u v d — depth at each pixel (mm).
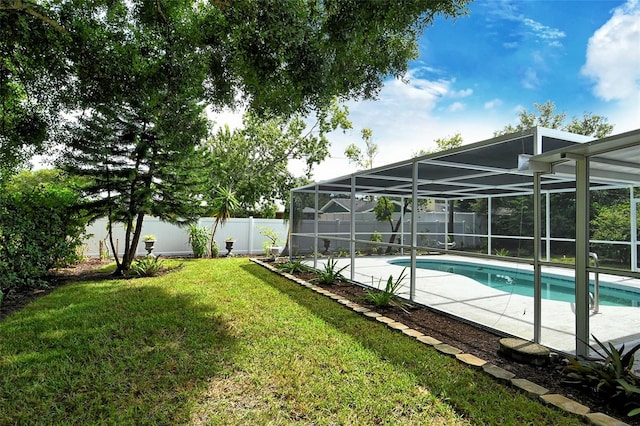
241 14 4254
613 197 9250
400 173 8000
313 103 5543
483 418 2619
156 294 6500
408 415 2689
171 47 5539
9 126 6793
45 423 2578
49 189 7973
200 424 2572
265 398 2910
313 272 8992
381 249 14172
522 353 3551
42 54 5562
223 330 4496
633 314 5539
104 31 5566
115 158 8203
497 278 9773
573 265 3545
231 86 6125
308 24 4297
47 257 7352
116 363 3549
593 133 22391
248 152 21828
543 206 11930
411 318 5141
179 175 8914
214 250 13109
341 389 3051
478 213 15125
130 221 8414
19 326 4652
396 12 4160
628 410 2688
